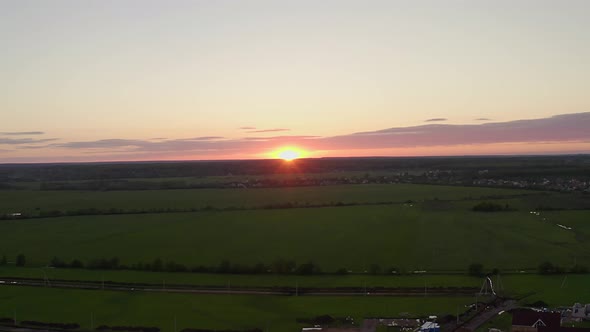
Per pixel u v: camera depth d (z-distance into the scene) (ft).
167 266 466.29
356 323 328.29
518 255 492.13
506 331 307.17
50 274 453.99
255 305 368.68
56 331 322.55
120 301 380.37
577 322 318.04
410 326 320.70
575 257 480.23
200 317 344.28
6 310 361.71
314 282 421.59
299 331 316.81
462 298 372.38
